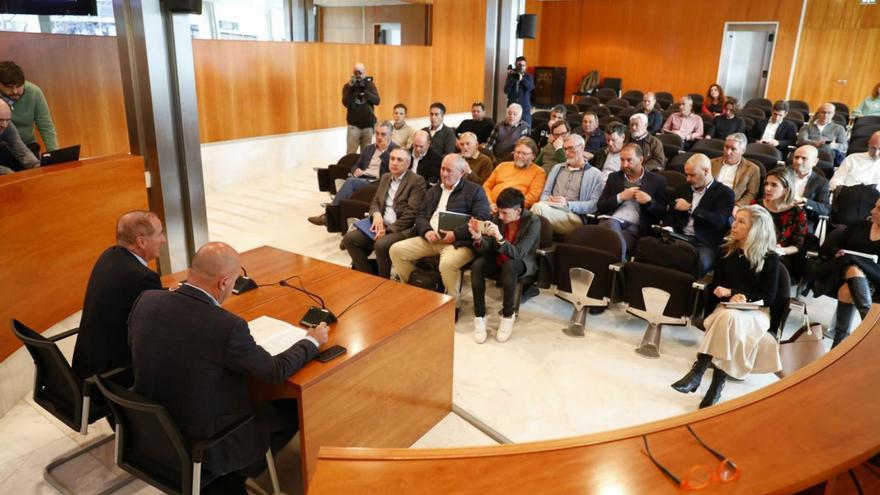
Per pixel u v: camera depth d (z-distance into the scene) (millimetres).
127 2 3936
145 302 1921
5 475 2357
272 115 7922
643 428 1534
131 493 2277
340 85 8922
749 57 12398
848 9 11062
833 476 1430
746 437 1493
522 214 3643
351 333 2354
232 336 1841
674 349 3525
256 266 3102
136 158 3805
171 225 4371
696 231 3848
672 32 13266
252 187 7418
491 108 7992
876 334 2016
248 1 8812
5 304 2814
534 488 1335
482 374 3207
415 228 4078
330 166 5777
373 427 2383
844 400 1646
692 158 3861
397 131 6586
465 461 1425
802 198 4098
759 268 2986
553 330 3736
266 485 2320
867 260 3336
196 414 1828
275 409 2176
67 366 2037
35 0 5211
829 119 6914
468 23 11359
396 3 10133
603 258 3404
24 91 3932
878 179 4945
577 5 14398
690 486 1323
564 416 2857
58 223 3182
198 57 6879
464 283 4473
